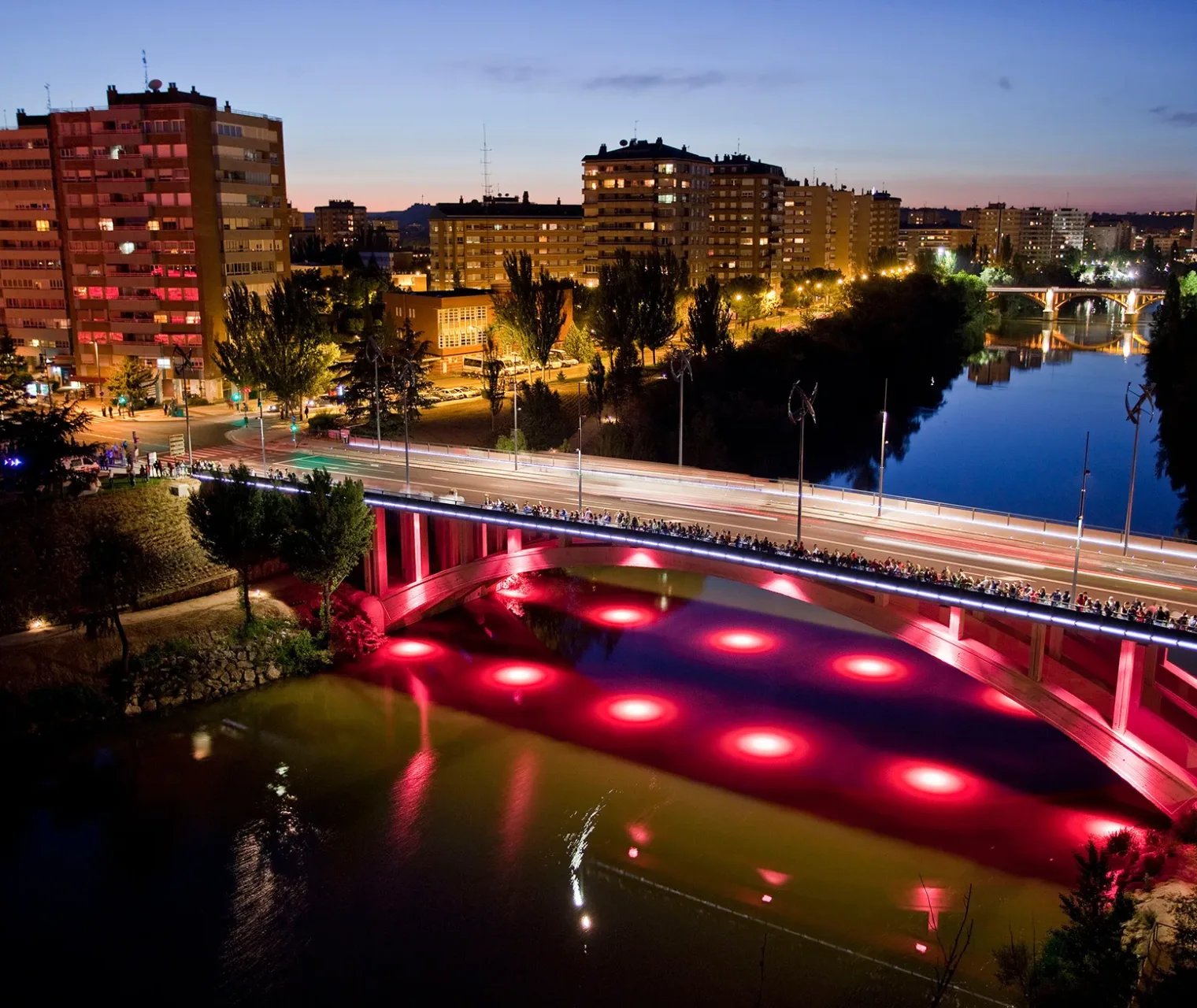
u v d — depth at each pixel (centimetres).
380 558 8769
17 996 4878
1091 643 6150
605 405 14312
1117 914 4328
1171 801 5491
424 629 9169
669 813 6278
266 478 8956
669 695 7906
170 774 6731
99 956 5131
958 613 6112
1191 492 13088
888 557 6975
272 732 7288
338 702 7756
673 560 7475
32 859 5869
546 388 12838
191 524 8881
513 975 4956
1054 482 13775
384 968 5025
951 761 6900
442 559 8925
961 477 14075
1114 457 15138
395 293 17788
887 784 6619
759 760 6912
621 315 15588
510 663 8500
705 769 6806
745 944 5150
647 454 13088
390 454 10781
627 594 10300
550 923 5312
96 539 7681
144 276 14112
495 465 10200
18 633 7888
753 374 16738
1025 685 5938
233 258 14400
